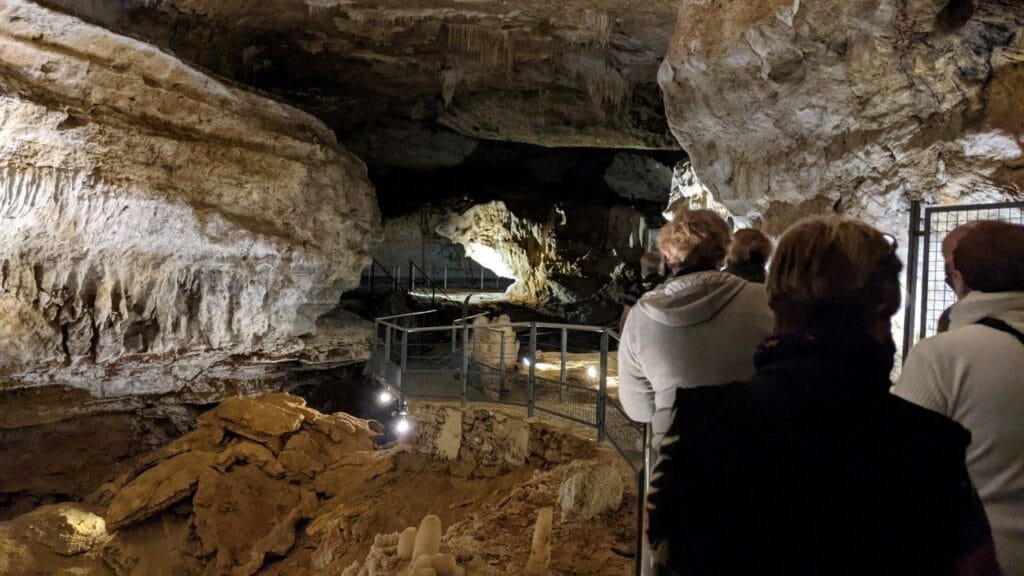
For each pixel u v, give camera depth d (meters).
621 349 2.80
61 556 8.10
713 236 2.65
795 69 6.59
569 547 4.63
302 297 11.32
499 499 6.32
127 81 9.24
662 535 1.43
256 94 11.20
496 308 18.73
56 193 8.57
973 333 2.05
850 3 5.81
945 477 1.33
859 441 1.33
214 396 11.20
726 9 7.07
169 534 8.56
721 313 2.49
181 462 9.05
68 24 8.82
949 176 5.55
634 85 13.93
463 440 7.62
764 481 1.34
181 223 9.60
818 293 1.46
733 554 1.35
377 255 21.31
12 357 8.92
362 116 17.56
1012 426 1.94
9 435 9.62
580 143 17.22
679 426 1.45
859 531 1.31
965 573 1.34
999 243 2.19
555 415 7.04
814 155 6.70
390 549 4.98
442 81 14.63
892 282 1.51
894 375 5.35
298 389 12.99
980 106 5.34
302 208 11.02
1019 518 1.93
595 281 19.88
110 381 10.19
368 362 13.14
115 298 9.55
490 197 20.98
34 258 8.72
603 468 5.13
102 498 9.27
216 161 10.04
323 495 8.73
